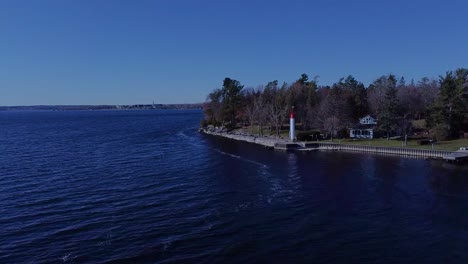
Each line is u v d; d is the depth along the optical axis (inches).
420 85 6565.0
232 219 1765.5
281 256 1402.6
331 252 1432.1
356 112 5073.8
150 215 1808.6
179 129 6998.0
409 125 4399.6
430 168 2910.9
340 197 2127.2
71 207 1918.1
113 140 4992.6
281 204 1995.6
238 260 1371.8
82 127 7662.4
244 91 7701.8
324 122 4559.5
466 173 2716.5
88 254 1400.1
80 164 3097.9
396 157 3457.2
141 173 2748.5
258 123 5649.6
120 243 1493.6
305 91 5816.9
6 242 1494.8
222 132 5831.7
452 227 1665.8
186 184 2420.0
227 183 2459.4
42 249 1437.0
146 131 6520.7
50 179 2527.1
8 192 2190.0
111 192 2204.7
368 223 1718.8
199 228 1652.3
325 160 3363.7
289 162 3277.6
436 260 1368.1
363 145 3927.2
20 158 3408.0
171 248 1455.5
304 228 1659.7
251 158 3499.0
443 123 3988.7
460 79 3971.5
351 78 6072.8
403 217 1792.6
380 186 2365.9
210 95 7037.4
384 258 1384.1
